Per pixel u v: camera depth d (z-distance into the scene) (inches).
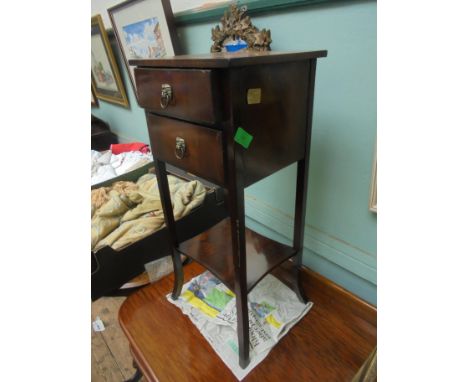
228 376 28.0
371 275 31.7
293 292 35.6
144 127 67.7
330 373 27.7
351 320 32.6
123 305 36.0
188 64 17.9
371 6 23.2
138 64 22.0
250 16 31.9
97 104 85.6
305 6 26.8
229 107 17.7
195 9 37.4
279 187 38.2
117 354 46.2
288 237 39.5
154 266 40.7
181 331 32.6
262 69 18.8
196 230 45.0
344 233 33.2
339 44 26.0
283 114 22.0
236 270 23.4
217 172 20.1
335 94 28.1
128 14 46.9
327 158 31.4
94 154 64.4
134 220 41.1
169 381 28.0
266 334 30.9
